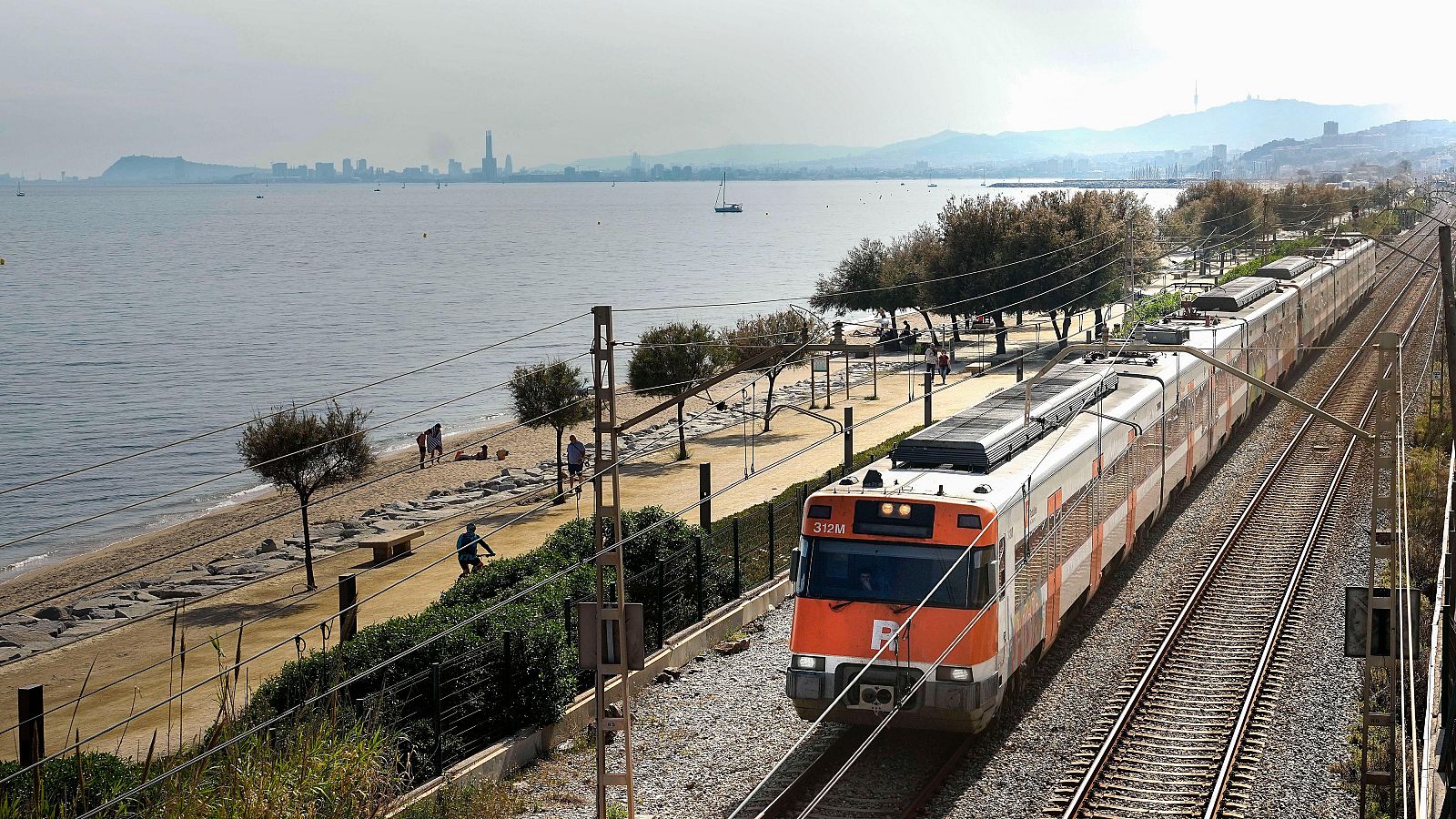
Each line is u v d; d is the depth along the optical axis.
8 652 28.80
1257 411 42.25
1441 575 17.30
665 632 22.53
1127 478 25.23
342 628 21.27
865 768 16.75
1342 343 57.03
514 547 36.00
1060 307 67.25
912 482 18.00
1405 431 38.47
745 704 19.38
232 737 13.48
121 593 34.47
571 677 18.98
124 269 163.50
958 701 16.47
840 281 80.81
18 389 73.94
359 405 71.62
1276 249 93.12
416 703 17.72
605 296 129.38
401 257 188.88
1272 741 17.48
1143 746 17.42
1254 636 21.92
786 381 71.44
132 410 68.38
